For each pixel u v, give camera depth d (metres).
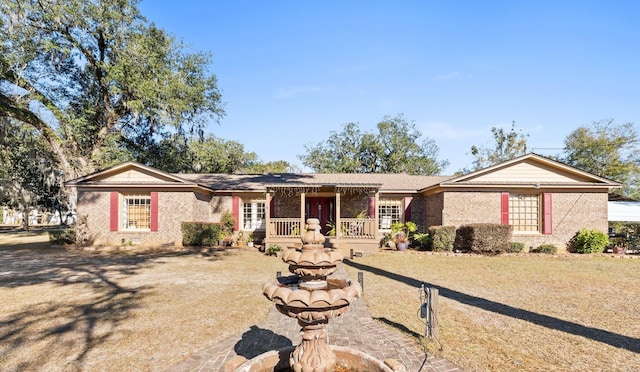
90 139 22.53
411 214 19.22
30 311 6.53
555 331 5.55
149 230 16.97
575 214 16.02
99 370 4.19
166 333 5.43
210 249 16.20
